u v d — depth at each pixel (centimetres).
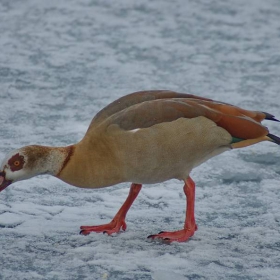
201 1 2283
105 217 1147
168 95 1108
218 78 1736
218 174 1304
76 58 1842
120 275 962
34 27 2039
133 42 1956
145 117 1038
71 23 2080
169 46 1936
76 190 1235
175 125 1037
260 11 2216
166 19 2133
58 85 1678
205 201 1204
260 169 1325
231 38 2005
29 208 1162
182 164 1062
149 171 1049
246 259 1016
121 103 1091
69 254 1020
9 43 1923
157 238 1066
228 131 1061
